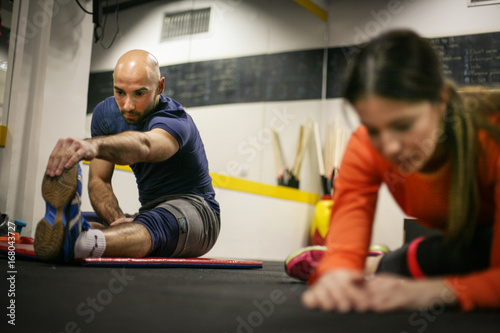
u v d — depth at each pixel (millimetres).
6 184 2859
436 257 883
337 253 854
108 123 2236
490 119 742
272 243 4922
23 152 2947
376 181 882
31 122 2980
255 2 5098
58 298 834
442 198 814
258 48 5094
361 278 674
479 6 5059
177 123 1917
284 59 5367
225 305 807
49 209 1518
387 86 606
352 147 891
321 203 5125
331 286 666
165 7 4312
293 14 5488
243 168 4734
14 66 2963
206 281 1262
